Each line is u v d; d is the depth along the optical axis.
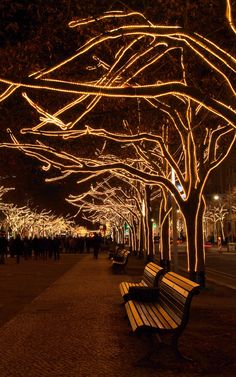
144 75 15.71
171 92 9.09
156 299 11.22
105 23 13.01
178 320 8.31
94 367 7.96
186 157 17.38
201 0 12.36
